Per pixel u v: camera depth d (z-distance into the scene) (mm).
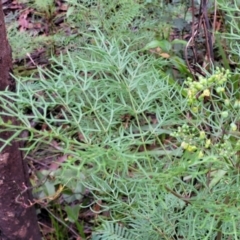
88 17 2287
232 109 1190
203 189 1256
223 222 1171
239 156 1034
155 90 1141
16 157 1456
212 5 2293
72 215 1888
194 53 2076
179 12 2447
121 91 1134
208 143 989
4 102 1076
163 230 1336
